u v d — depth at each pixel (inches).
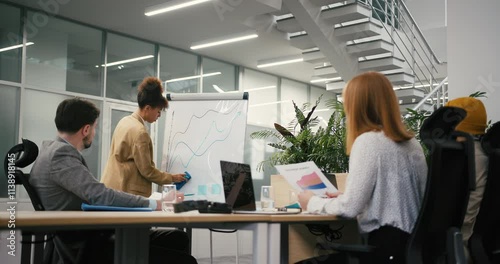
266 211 83.3
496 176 81.0
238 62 344.8
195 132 145.7
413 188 73.5
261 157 345.7
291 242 125.8
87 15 257.0
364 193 71.1
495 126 85.6
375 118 74.8
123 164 121.0
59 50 256.8
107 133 273.1
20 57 240.5
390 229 70.8
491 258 84.4
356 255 68.5
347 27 282.2
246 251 310.7
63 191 83.7
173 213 70.2
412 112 165.3
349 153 77.4
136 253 73.5
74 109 88.6
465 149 68.6
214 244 294.7
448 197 68.0
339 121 169.6
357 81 76.4
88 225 49.3
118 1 238.5
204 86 328.2
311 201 77.7
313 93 404.5
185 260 88.0
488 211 82.0
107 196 82.0
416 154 75.2
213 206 71.7
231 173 81.7
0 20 235.1
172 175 129.5
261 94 362.3
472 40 179.0
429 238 67.8
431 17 369.1
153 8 245.9
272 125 366.0
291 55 329.4
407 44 343.3
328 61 317.4
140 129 121.3
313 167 81.4
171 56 312.3
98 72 273.4
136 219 53.3
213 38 299.1
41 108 247.1
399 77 306.2
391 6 333.4
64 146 84.4
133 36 292.2
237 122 143.3
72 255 83.3
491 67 174.6
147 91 124.8
